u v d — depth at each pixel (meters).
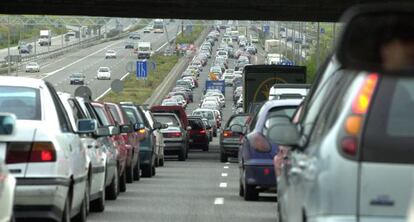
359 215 11.88
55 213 21.08
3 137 20.58
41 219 21.50
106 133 29.33
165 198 37.75
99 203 31.14
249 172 34.31
